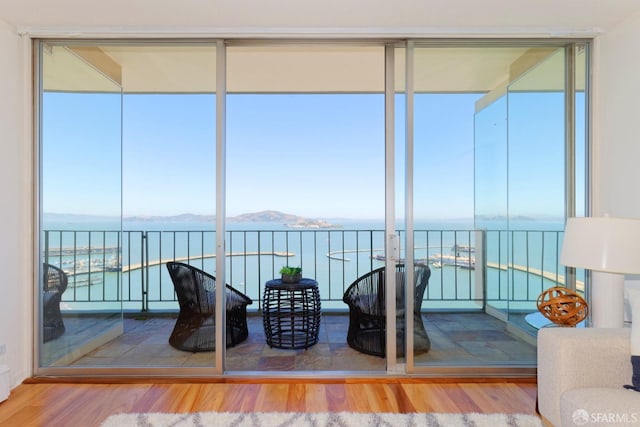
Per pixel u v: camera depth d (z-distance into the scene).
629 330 1.69
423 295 2.50
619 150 2.32
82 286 2.57
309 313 3.15
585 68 2.53
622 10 2.15
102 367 2.46
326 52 2.88
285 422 1.88
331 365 2.72
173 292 2.60
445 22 2.30
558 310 2.02
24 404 2.09
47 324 2.49
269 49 2.74
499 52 2.52
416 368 2.46
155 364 2.52
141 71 2.53
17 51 2.35
